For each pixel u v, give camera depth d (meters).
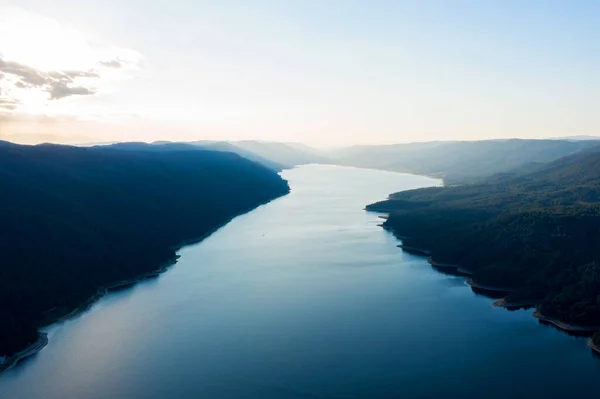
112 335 143.50
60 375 122.00
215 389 114.44
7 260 171.25
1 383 119.19
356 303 166.25
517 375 119.50
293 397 110.75
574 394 111.50
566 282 169.75
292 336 140.38
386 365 124.12
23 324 143.12
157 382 117.62
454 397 110.38
